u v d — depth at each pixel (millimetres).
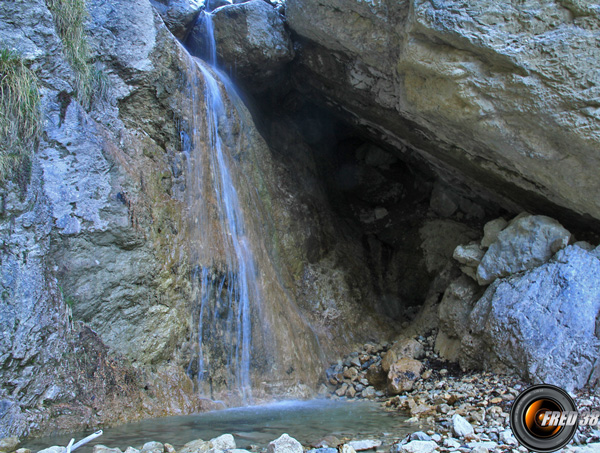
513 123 5637
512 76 5328
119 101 5867
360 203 10781
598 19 4895
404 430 4316
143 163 5688
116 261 4973
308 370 6668
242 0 8938
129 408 4547
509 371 5844
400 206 10398
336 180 10953
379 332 8297
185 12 7648
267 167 8391
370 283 9094
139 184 5387
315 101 9445
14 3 4648
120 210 5051
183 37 7926
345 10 6672
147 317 5102
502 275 6645
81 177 4848
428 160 8453
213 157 6777
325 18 7035
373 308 8742
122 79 5918
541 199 6691
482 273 6797
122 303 4957
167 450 3365
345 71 7656
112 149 5254
